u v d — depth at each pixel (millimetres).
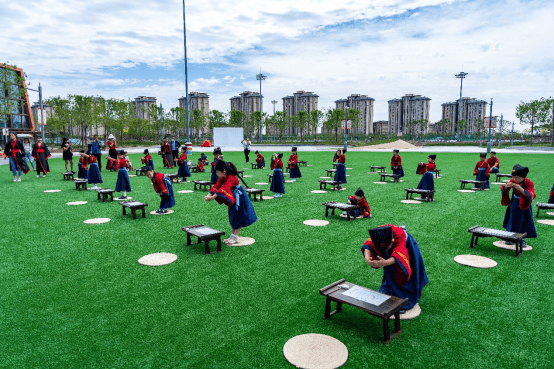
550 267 5023
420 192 9977
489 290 4262
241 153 35531
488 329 3383
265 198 10742
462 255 5531
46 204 9758
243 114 80625
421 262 3748
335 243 6188
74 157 30359
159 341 3174
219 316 3629
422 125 118375
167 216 8305
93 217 8180
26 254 5594
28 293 4180
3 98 38188
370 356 2949
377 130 176500
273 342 3160
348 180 14930
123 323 3484
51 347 3086
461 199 10492
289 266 5082
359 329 3402
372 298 3357
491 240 6395
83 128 49312
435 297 4078
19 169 14977
